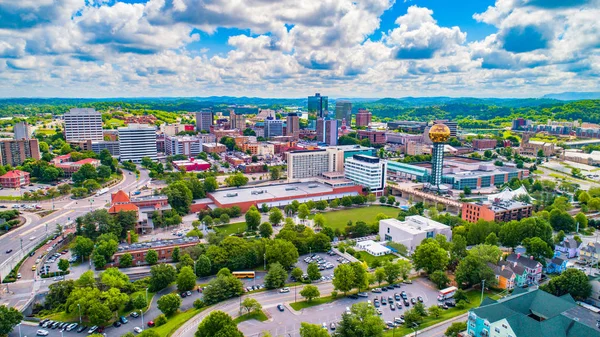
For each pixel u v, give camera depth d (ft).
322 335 540.93
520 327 554.87
